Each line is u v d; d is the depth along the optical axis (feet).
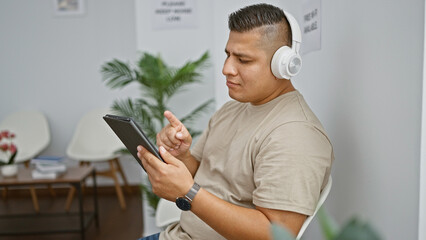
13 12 13.50
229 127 4.12
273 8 3.51
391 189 3.29
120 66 9.00
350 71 3.94
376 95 3.44
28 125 13.39
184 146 4.08
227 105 4.49
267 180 3.13
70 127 13.97
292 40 3.49
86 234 9.92
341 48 4.13
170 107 9.67
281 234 1.10
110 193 13.73
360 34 3.69
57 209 12.00
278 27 3.42
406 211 3.10
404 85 3.02
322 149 3.24
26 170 10.45
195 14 9.25
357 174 3.89
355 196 3.96
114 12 13.47
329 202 4.67
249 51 3.42
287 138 3.21
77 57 13.67
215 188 3.95
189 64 8.49
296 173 3.07
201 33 9.32
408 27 2.94
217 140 4.16
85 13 13.47
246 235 3.09
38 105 13.89
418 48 2.84
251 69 3.46
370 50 3.51
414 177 2.97
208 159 4.17
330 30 4.42
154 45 9.36
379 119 3.41
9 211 11.84
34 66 13.74
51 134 13.98
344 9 4.02
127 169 13.87
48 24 13.55
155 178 3.17
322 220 1.12
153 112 9.00
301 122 3.33
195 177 4.29
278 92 3.72
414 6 2.86
